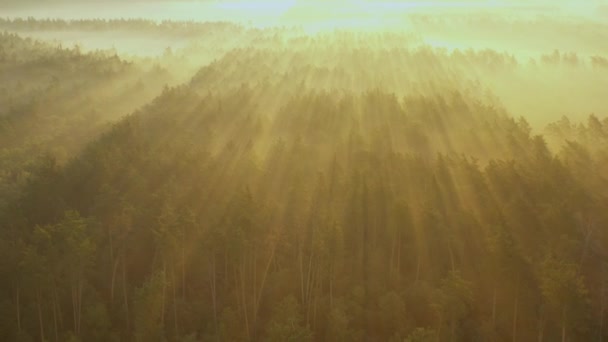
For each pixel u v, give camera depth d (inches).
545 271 1765.5
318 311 2026.3
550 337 1846.7
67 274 1988.2
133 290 2166.6
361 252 2343.8
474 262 2258.9
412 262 2336.4
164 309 2015.3
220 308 2103.8
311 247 2176.4
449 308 1800.0
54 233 2020.2
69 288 2022.6
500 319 1948.8
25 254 1892.2
